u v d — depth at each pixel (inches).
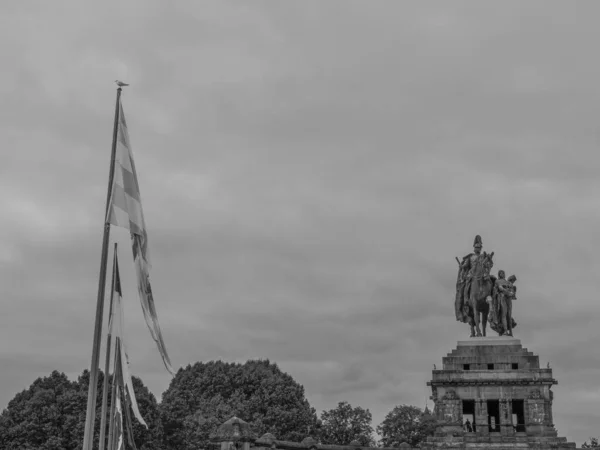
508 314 5403.5
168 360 2390.5
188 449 7509.8
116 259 3225.9
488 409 5182.1
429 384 5177.2
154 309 2390.5
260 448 4421.8
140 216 2365.9
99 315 2213.3
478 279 5418.3
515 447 4864.7
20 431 6653.5
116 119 2361.0
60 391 7308.1
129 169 2357.3
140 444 6796.3
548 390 5083.7
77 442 6461.6
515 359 5191.9
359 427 7475.4
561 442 4874.5
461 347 5280.5
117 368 3334.2
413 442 6929.1
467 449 4899.1
